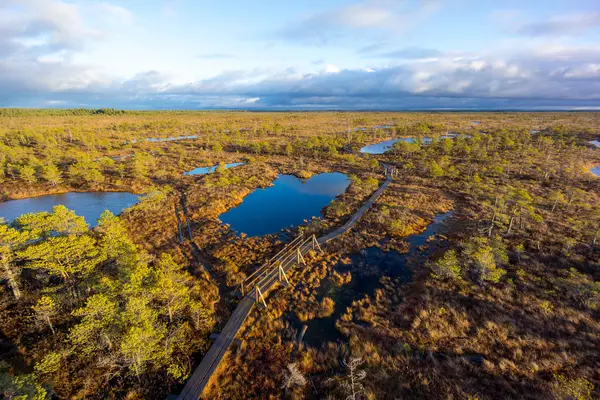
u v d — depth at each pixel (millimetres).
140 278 27125
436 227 52781
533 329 27328
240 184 78438
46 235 34312
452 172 79812
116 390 22469
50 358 22719
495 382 22250
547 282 33969
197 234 50031
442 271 36250
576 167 83188
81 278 31312
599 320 27734
